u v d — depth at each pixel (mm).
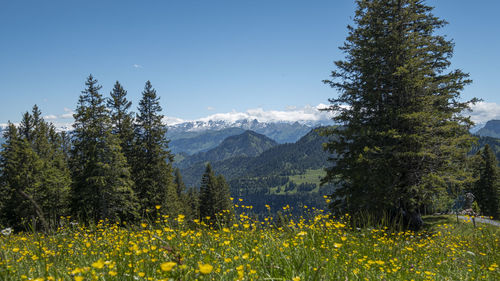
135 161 34531
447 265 4824
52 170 32031
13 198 29766
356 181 17297
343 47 21094
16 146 33969
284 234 4535
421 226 16562
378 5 19234
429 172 17344
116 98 36906
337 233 5109
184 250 3178
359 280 3035
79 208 25844
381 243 5258
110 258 3189
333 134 19797
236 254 3268
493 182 40906
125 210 27156
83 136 28578
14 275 2689
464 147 18094
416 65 17219
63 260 3443
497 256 5484
